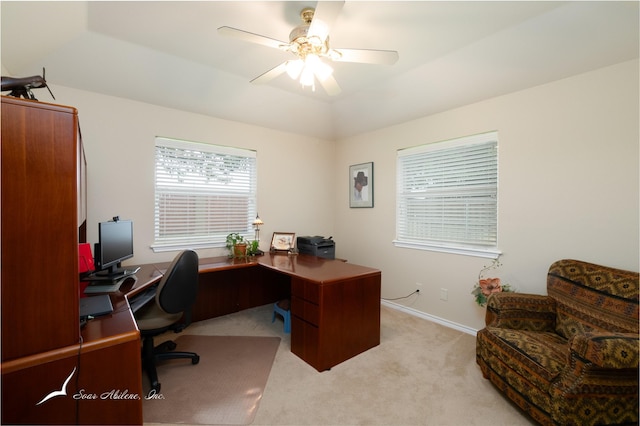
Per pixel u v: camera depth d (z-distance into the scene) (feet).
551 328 6.65
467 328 9.25
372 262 12.49
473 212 9.30
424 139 10.46
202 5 5.73
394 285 11.57
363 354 7.85
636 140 6.30
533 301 6.74
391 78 9.07
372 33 6.59
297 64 5.94
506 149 8.34
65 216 3.48
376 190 12.34
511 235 8.27
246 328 9.71
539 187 7.72
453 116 9.58
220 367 7.22
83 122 8.29
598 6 5.60
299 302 7.69
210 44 7.25
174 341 8.69
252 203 11.94
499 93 8.34
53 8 5.44
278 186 12.54
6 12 5.03
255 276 11.87
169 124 9.76
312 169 13.67
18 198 3.22
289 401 5.93
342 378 6.75
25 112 3.23
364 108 11.08
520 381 5.36
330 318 7.14
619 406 4.56
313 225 13.73
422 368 7.16
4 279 3.18
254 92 10.00
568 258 7.25
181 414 5.54
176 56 7.89
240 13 5.94
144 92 8.87
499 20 6.16
